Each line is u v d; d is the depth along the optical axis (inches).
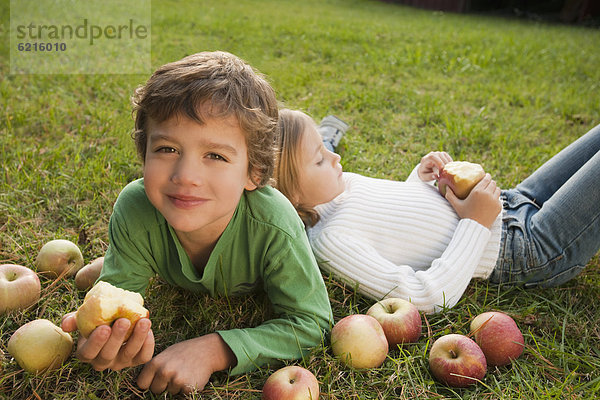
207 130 58.1
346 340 67.7
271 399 59.9
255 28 318.3
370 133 150.6
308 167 86.6
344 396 64.2
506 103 186.7
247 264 72.4
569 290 87.8
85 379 64.8
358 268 82.1
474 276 87.6
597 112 180.9
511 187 119.7
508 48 295.9
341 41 293.4
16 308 74.4
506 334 70.1
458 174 88.2
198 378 63.1
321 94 184.1
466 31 380.5
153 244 70.7
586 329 78.2
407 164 128.6
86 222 99.1
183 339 73.5
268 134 66.1
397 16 492.4
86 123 146.8
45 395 63.1
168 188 59.2
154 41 257.9
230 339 65.9
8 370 65.6
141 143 63.8
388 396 65.3
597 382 67.2
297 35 304.0
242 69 64.9
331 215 91.2
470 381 66.4
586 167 85.4
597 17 532.1
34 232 94.1
